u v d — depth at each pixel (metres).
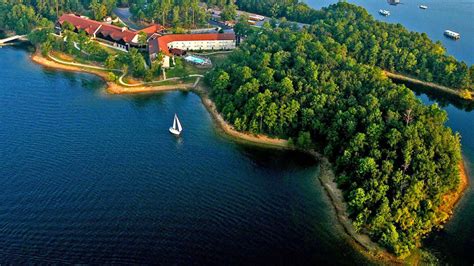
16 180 196.25
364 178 188.75
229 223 177.25
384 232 167.00
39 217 176.25
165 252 162.75
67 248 163.00
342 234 173.62
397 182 180.88
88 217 177.12
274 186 199.62
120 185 195.75
